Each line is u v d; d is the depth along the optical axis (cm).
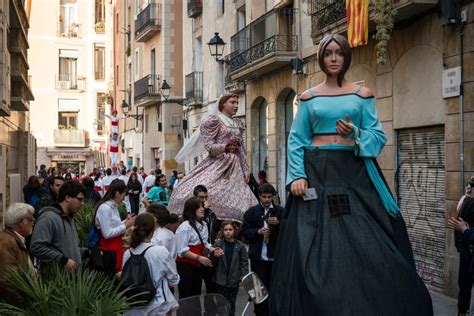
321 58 392
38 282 529
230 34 2472
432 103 1155
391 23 1141
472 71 1043
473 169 1042
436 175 1166
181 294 834
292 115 1967
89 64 5662
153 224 620
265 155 2202
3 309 500
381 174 388
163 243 797
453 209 1085
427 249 1188
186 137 3231
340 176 379
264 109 2206
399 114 1266
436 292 1126
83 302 500
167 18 3534
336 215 368
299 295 354
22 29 1528
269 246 816
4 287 536
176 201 968
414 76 1212
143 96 3725
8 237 604
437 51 1137
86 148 5634
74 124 5650
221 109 988
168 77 3519
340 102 385
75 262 655
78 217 1105
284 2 1883
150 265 602
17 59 1525
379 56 1140
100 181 2627
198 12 2894
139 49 4088
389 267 353
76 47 5634
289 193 391
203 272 863
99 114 5700
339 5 1462
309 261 357
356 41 1316
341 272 350
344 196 373
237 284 828
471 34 1044
